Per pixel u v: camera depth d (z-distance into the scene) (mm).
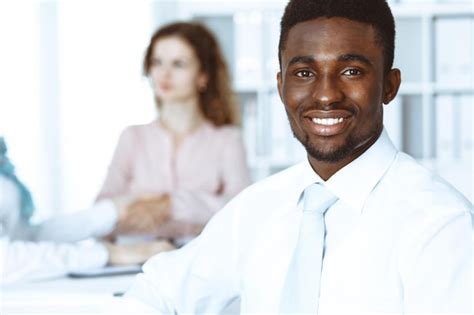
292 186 1219
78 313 1506
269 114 3754
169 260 1335
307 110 1043
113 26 4383
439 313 954
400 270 1012
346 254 1068
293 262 1103
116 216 2307
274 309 1155
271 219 1214
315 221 1112
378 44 1032
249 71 3760
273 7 3725
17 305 1540
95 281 1755
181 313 1299
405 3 3861
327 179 1134
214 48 2816
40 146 4367
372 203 1085
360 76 1018
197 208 2518
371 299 1029
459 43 3754
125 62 4383
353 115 1023
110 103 4379
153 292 1314
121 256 1931
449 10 3736
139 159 2787
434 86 3771
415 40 3809
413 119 3820
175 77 2736
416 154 3814
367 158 1099
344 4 1016
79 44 4383
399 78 1104
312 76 1036
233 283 1271
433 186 1062
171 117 2791
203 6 3762
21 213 2053
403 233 1023
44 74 4363
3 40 4309
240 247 1247
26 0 4328
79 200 4398
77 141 4391
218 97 2840
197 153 2770
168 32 2750
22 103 4340
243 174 2760
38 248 1832
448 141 3754
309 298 1074
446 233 979
